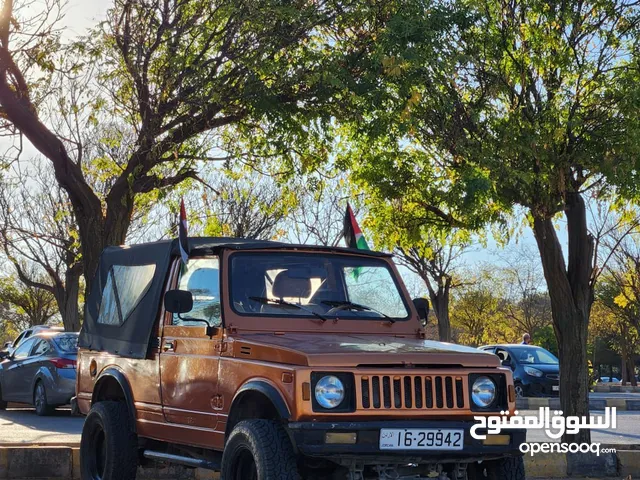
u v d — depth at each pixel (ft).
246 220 79.05
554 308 41.22
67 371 59.47
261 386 20.79
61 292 118.73
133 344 27.32
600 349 268.00
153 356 26.25
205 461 23.93
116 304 29.25
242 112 38.58
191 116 37.76
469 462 21.90
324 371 19.97
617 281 136.87
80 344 31.14
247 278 24.03
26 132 37.63
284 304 23.86
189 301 23.49
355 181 42.09
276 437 20.31
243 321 23.16
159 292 26.71
